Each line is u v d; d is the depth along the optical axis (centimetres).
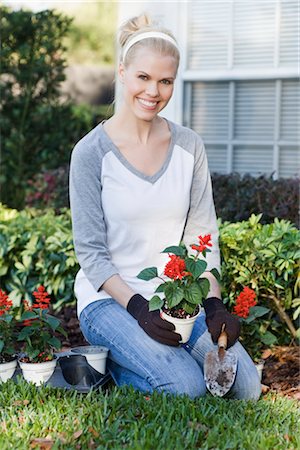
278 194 637
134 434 328
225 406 365
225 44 779
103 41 2264
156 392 367
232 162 796
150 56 378
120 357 384
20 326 516
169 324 365
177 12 784
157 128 403
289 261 450
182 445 321
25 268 562
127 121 396
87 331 397
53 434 334
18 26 1002
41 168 1006
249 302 420
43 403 367
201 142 412
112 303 390
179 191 395
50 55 1020
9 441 329
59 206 790
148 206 388
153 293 394
